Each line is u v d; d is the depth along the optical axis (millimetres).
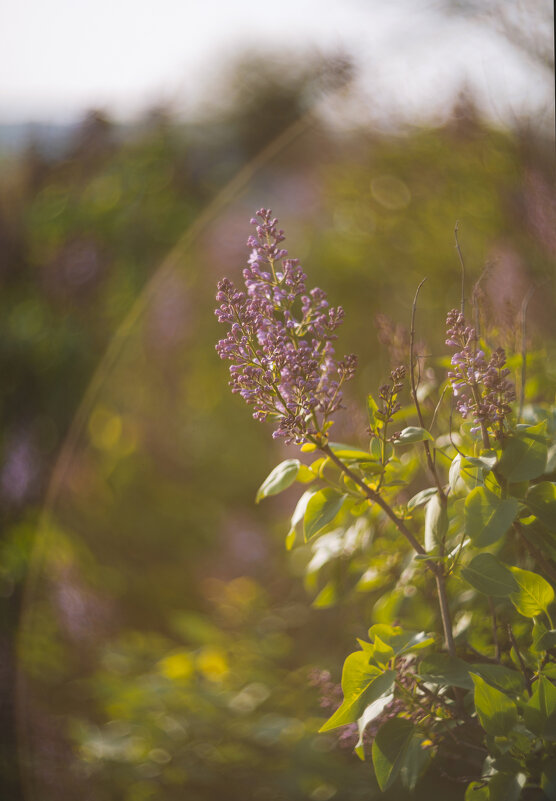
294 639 1757
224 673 1670
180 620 1903
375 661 938
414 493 1185
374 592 1277
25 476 2014
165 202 2277
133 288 2211
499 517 904
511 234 1525
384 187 2223
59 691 1854
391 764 922
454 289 1809
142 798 1428
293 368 938
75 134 2168
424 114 1919
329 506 966
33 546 1989
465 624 1035
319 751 1288
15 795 1656
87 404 2178
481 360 931
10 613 1925
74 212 2127
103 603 2113
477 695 896
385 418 959
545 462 917
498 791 898
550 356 1188
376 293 2293
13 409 2059
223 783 1373
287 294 966
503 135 1618
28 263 2105
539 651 923
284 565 2186
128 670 1852
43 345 2074
